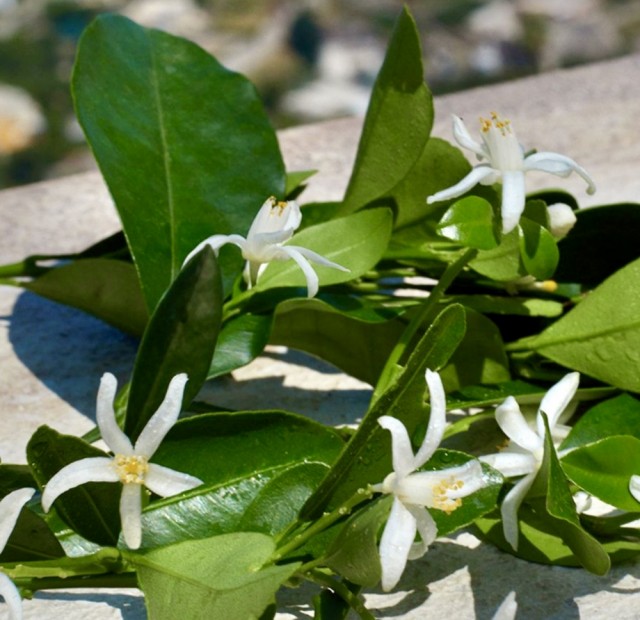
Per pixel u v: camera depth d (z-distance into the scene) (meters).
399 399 0.71
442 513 0.72
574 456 0.73
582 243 0.83
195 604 0.68
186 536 0.72
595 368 0.78
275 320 0.80
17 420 0.83
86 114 0.80
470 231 0.75
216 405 0.83
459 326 0.70
